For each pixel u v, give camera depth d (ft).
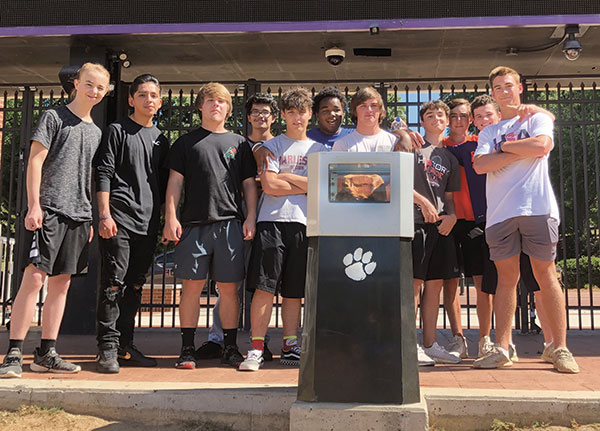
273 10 17.33
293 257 12.20
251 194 12.63
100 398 9.27
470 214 14.16
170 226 12.12
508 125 11.91
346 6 17.22
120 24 17.54
